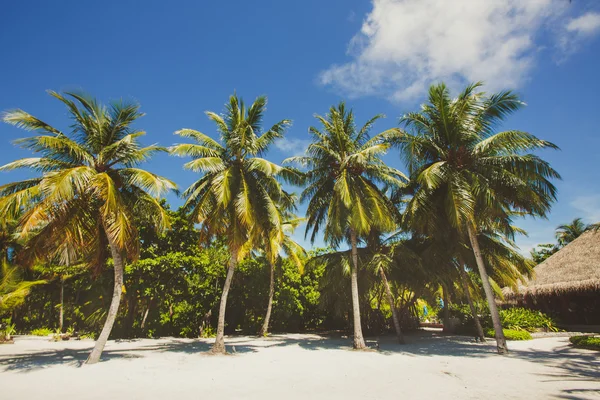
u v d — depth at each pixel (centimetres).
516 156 1443
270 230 1706
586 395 755
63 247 1409
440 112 1556
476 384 884
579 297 2727
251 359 1380
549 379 932
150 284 2328
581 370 1059
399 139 1688
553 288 2283
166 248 2489
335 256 2306
